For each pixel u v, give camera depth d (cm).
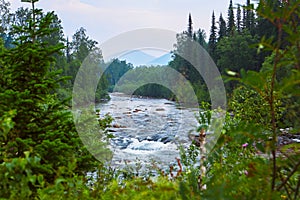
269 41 145
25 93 308
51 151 299
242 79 148
